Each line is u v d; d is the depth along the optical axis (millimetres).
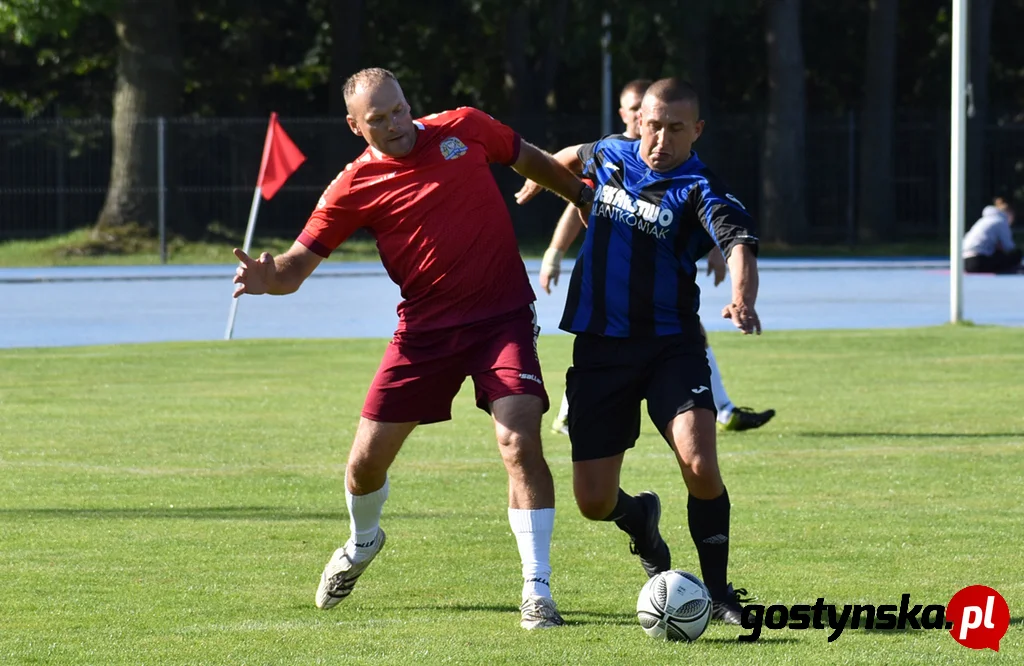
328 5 128625
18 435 30719
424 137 16688
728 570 18516
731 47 137125
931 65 137750
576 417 16922
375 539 16938
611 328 16688
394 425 16844
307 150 112688
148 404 35750
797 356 45469
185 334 57062
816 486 24547
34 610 16688
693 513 16406
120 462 27391
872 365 42969
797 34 115875
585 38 110375
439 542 20469
